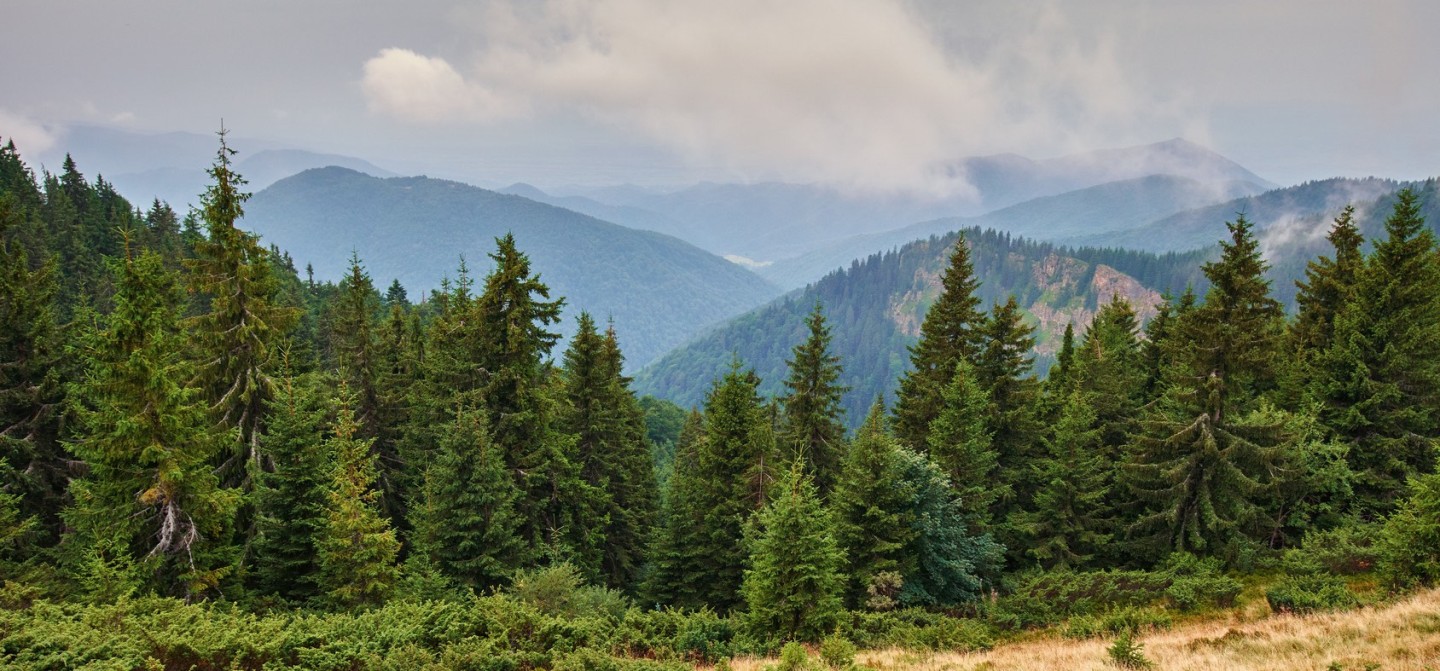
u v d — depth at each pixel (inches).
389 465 1277.1
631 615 754.2
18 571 761.0
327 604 783.1
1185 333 1086.4
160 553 732.7
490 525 937.5
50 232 3051.2
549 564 1083.9
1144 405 1487.5
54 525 993.5
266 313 903.1
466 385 1119.6
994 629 885.2
